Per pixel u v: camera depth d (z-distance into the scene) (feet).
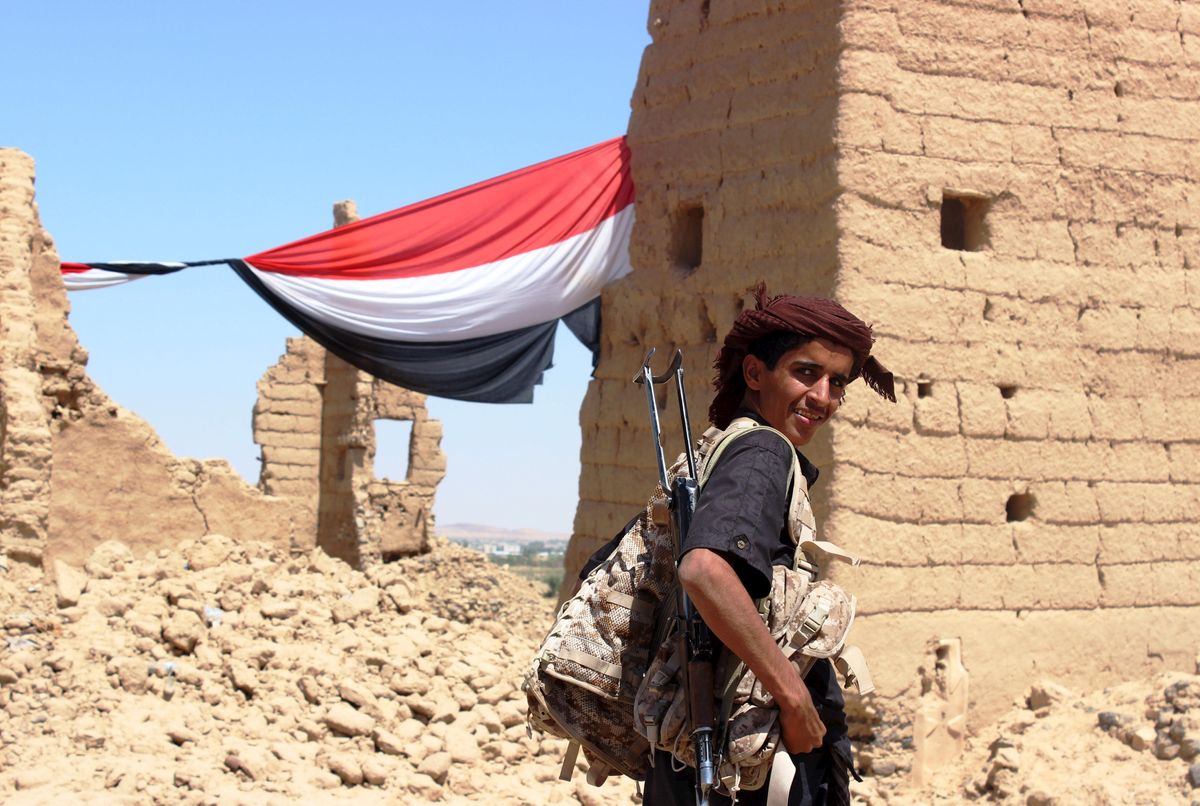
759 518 10.50
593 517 46.93
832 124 39.37
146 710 32.40
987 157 40.81
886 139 39.52
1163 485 42.96
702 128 44.06
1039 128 41.57
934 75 40.37
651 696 11.09
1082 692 41.27
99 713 31.94
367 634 38.32
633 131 46.73
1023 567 40.78
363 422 75.05
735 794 10.75
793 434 11.46
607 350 47.29
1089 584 41.73
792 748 10.75
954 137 40.42
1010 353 40.75
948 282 40.01
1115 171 42.57
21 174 39.34
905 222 39.65
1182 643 43.09
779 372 11.45
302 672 35.14
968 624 39.83
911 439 39.29
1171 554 43.09
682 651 10.92
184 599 36.83
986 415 40.27
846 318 11.43
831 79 39.60
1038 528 41.01
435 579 75.25
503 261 47.19
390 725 34.27
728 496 10.53
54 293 39.73
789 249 40.63
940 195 40.16
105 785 29.35
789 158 40.91
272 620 37.52
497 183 47.26
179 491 41.37
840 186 38.99
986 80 41.01
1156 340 42.93
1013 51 41.45
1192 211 43.75
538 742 35.91
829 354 11.41
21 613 33.96
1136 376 42.60
